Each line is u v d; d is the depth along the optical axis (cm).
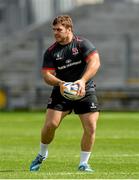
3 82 11156
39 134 4797
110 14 11531
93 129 2333
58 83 2281
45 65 2334
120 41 11369
